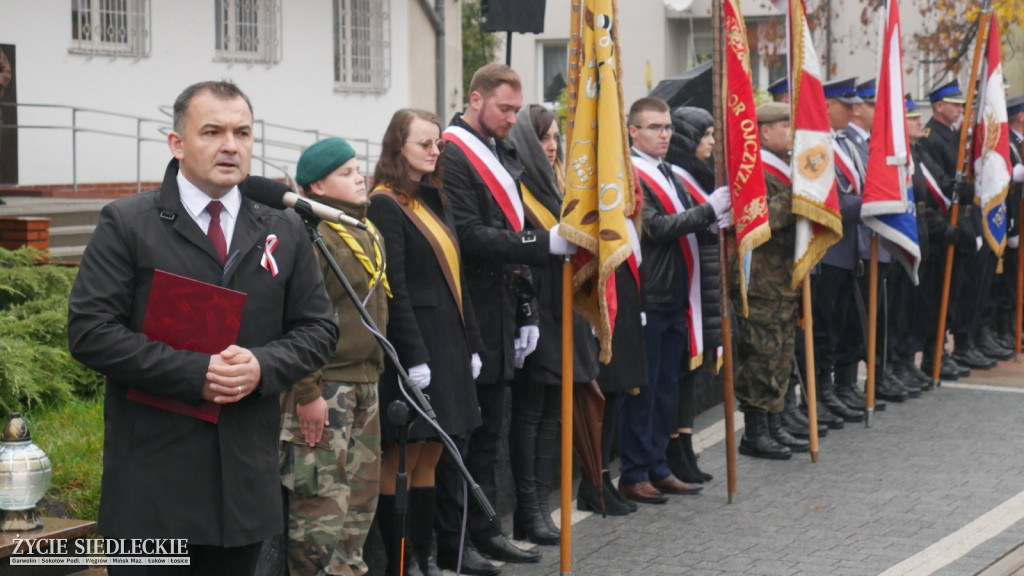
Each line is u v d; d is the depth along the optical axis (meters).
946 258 11.03
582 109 5.93
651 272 7.46
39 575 4.99
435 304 5.70
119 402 3.78
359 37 19.78
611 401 7.21
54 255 11.17
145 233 3.77
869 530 7.03
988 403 10.63
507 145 6.46
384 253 5.51
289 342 3.93
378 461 5.36
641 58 28.22
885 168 9.19
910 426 9.76
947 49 20.27
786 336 8.64
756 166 7.30
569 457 6.08
